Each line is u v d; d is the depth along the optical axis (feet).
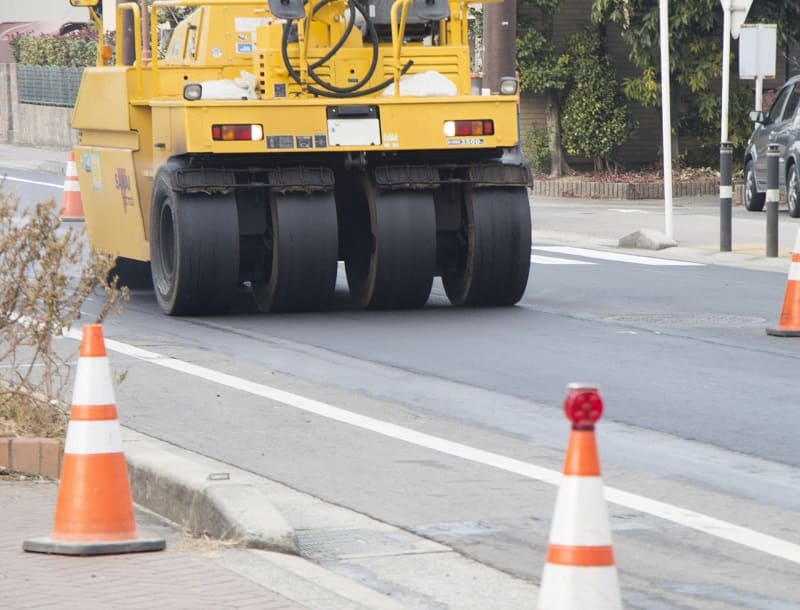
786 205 229.86
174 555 55.31
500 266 120.37
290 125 112.88
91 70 134.72
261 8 124.47
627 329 111.75
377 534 60.34
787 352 101.60
